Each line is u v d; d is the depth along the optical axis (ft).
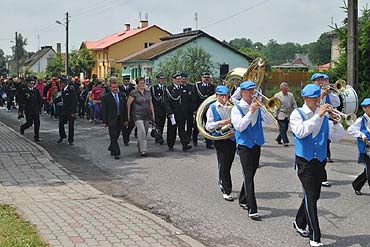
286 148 48.91
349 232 23.81
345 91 36.01
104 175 37.22
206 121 29.50
